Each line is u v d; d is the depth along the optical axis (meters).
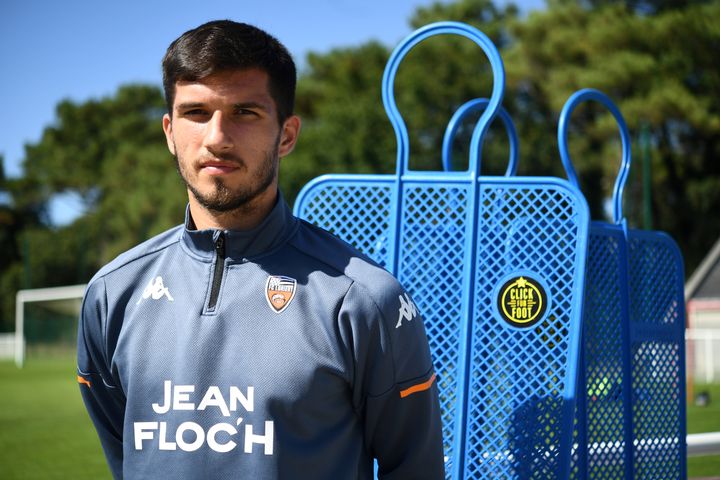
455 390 2.41
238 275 1.69
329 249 1.75
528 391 2.36
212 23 1.69
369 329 1.65
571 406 2.28
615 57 30.83
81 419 13.24
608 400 2.59
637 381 2.70
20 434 11.22
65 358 36.41
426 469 1.76
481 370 2.39
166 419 1.63
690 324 21.44
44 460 8.76
